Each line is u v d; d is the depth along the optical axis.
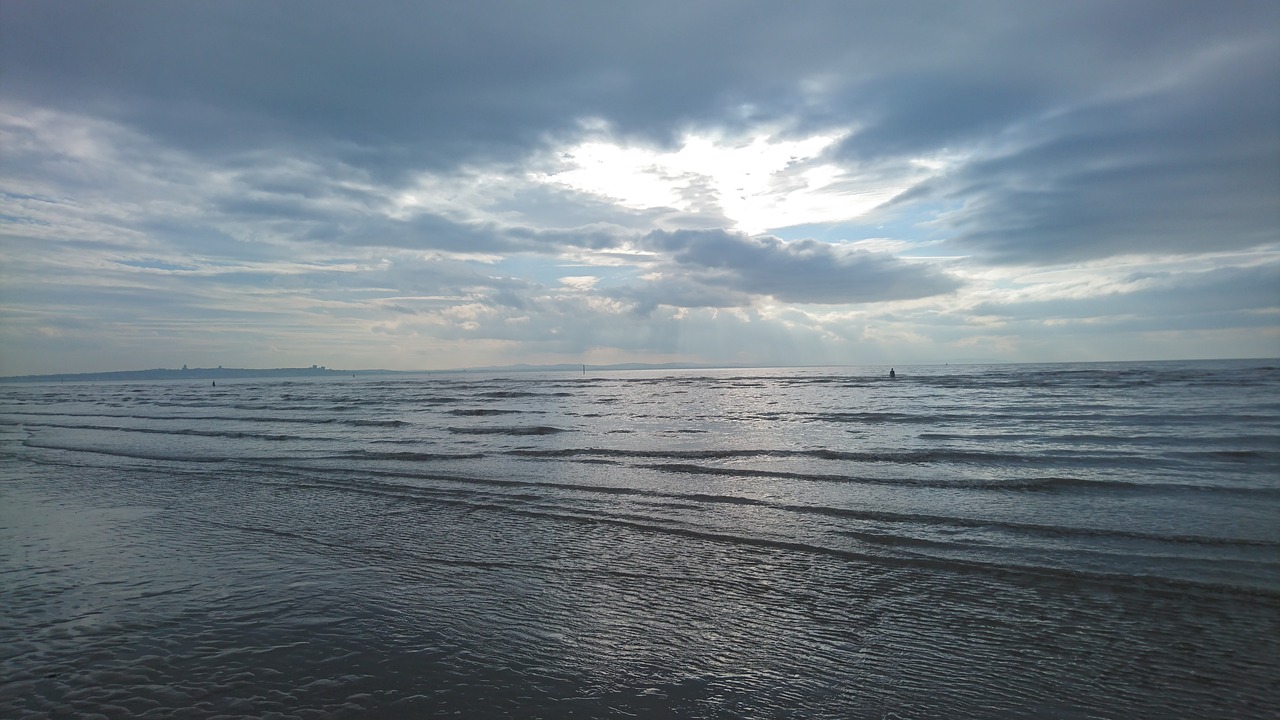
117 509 12.11
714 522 10.61
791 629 6.44
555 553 9.02
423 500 12.57
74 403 61.41
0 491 14.24
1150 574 7.78
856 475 14.50
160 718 4.70
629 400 47.09
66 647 5.92
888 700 5.08
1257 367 87.44
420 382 114.62
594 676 5.44
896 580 7.80
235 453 20.14
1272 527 9.62
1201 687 5.22
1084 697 5.11
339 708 4.87
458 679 5.35
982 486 13.09
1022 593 7.31
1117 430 21.41
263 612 6.80
